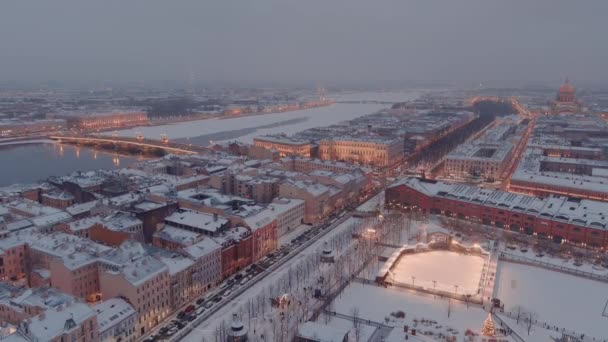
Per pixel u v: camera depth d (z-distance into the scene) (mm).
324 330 177625
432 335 188125
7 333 167000
